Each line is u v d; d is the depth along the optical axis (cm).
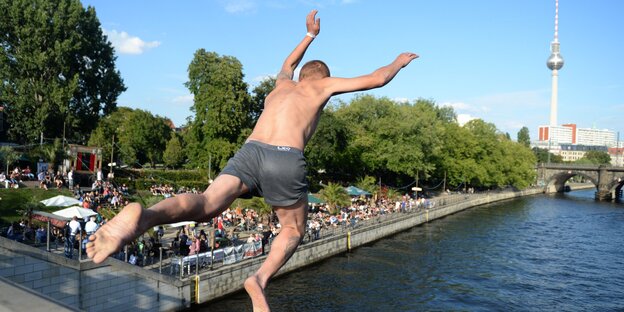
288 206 325
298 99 350
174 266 2542
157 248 2775
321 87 358
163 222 259
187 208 271
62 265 1930
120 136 8538
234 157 324
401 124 6806
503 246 4931
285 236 329
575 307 3031
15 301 227
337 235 4191
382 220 5359
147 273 2253
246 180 312
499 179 10175
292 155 318
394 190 7038
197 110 5925
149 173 5759
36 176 4834
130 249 2592
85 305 2009
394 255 4294
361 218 5184
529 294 3284
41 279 1862
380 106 7194
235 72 5828
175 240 2809
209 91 5794
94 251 223
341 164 6844
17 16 4859
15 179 4078
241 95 5903
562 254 4606
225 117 5750
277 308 2741
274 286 3170
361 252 4369
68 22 5091
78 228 2294
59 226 2720
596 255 4584
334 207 5053
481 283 3516
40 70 5044
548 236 5612
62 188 4050
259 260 3003
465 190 10244
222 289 2694
